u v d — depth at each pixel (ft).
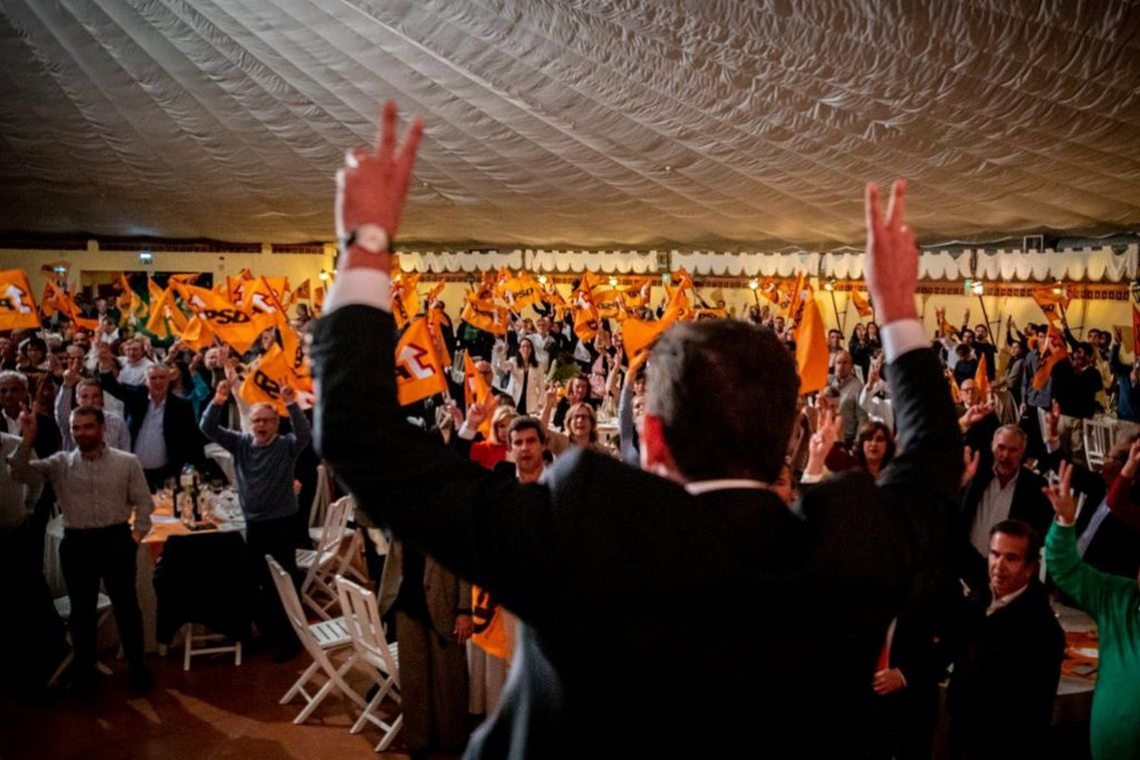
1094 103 34.81
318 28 50.55
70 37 54.13
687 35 41.19
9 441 22.00
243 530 24.95
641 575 3.32
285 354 24.68
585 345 56.90
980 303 59.98
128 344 39.17
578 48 45.52
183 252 84.64
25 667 22.08
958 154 44.29
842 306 66.85
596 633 3.34
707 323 3.92
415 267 86.89
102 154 66.18
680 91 47.57
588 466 3.51
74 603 21.76
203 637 24.38
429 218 74.64
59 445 27.61
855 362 57.62
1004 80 35.37
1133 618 13.15
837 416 6.55
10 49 55.16
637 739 3.34
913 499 3.87
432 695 19.29
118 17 52.26
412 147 3.82
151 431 29.45
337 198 3.78
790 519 3.65
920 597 15.33
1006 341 57.06
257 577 23.54
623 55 45.27
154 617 24.47
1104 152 39.40
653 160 57.21
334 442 3.53
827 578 3.43
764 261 71.20
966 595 17.71
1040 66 33.53
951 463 4.04
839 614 3.48
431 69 53.01
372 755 19.54
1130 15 29.12
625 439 25.58
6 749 19.58
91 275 83.66
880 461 19.10
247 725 20.71
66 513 21.63
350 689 21.15
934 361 4.30
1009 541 14.19
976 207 51.08
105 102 59.88
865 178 51.08
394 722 20.33
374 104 57.77
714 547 3.36
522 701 3.59
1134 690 12.82
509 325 59.72
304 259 86.69
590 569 3.32
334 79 55.42
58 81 57.77
